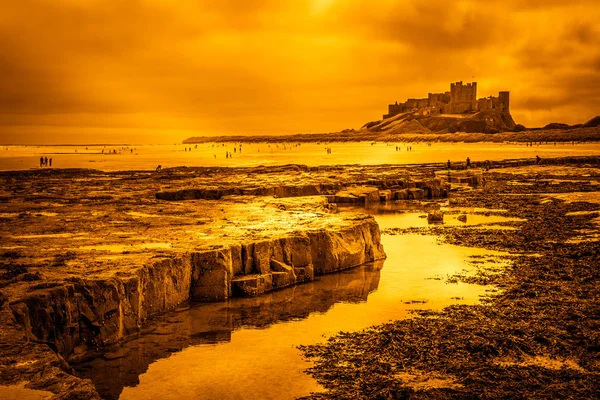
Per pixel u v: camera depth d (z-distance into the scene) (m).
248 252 28.44
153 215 39.62
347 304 25.84
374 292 27.56
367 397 16.69
